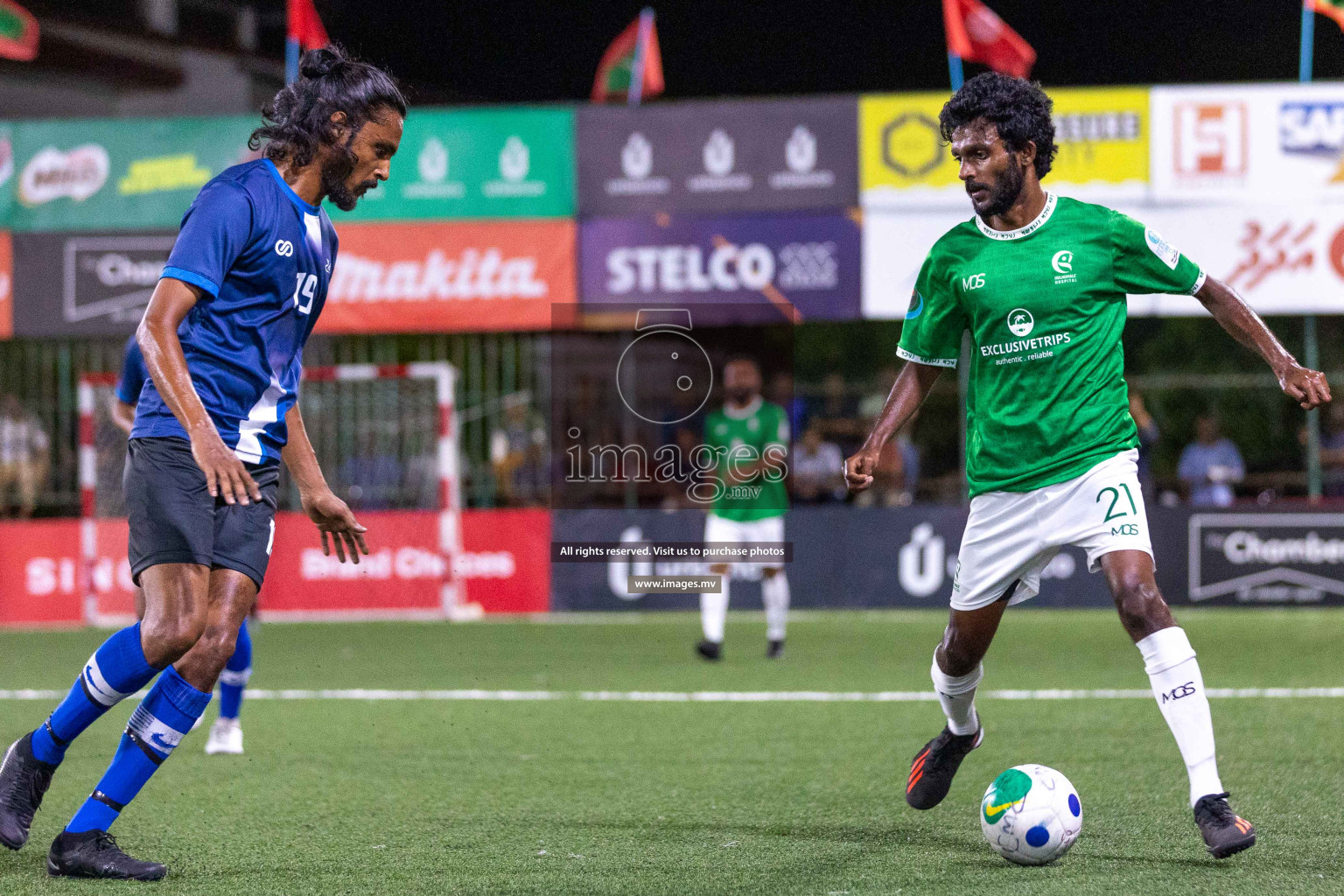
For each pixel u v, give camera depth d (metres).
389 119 9.98
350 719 17.94
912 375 10.98
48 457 35.00
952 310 10.53
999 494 10.23
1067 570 33.62
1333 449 34.84
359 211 33.03
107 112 52.41
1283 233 31.03
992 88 9.98
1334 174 30.95
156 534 9.43
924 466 38.81
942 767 11.23
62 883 9.41
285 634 30.45
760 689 20.72
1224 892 8.81
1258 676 21.45
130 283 33.69
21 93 50.12
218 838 10.94
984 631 10.55
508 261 32.81
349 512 10.48
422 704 19.44
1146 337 41.25
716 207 32.28
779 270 32.16
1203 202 31.20
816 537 33.81
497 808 12.14
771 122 32.06
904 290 31.83
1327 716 17.27
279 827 11.38
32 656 26.52
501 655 25.86
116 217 33.69
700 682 21.53
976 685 10.90
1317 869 9.46
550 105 32.62
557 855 10.22
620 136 32.50
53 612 33.84
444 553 33.69
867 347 44.53
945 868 9.65
